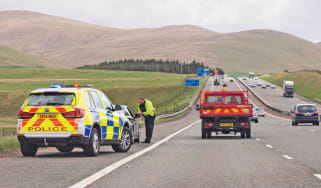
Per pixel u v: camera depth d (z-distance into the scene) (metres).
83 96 21.64
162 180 14.85
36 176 15.37
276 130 49.69
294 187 13.56
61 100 21.09
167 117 94.31
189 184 14.12
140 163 19.38
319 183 14.27
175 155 22.97
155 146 28.70
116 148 24.59
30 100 21.39
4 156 22.16
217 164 19.22
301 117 62.12
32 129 21.02
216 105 38.50
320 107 152.25
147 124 31.56
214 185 13.94
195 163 19.55
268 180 14.88
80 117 20.91
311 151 25.08
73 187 13.30
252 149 26.59
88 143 21.27
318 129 51.81
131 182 14.38
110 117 23.50
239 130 37.41
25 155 22.11
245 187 13.59
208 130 37.28
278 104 163.88
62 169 17.12
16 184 13.77
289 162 19.91
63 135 20.78
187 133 45.19
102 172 16.39
